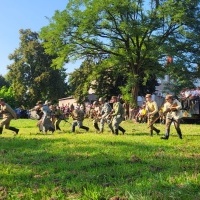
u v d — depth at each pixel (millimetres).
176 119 14938
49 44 45719
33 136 16734
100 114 21406
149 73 44750
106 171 7230
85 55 47281
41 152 10344
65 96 87312
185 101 33469
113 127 18031
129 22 42188
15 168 7770
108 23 43906
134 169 7402
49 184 6137
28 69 84062
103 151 10422
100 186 5828
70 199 5258
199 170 7184
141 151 10445
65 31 44312
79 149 10945
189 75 42188
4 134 18750
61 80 84625
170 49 41281
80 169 7617
